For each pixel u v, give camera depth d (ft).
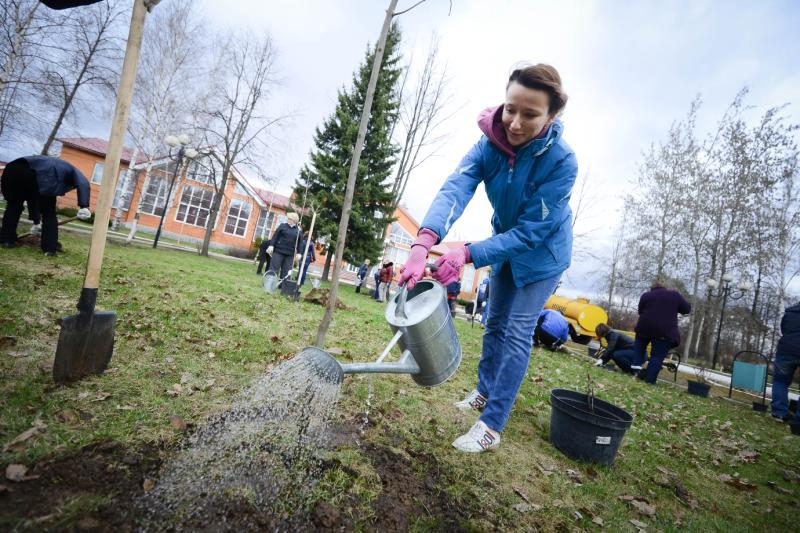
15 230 17.58
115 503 3.89
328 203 54.34
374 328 17.88
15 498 3.68
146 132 60.75
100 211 6.37
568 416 7.88
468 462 6.57
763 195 60.90
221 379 7.59
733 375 25.17
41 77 50.93
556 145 6.72
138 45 6.19
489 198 8.00
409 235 108.58
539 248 7.28
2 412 4.96
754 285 65.16
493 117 6.91
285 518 4.18
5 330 7.64
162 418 5.67
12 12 42.68
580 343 44.75
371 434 6.64
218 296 16.56
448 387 10.80
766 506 7.49
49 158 16.70
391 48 56.18
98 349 6.59
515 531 5.04
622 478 7.45
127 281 15.17
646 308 22.61
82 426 5.04
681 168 66.69
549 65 6.01
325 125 56.75
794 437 14.25
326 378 4.64
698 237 65.10
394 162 56.44
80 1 6.51
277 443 5.41
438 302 5.74
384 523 4.52
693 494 7.45
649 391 18.89
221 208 88.17
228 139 57.72
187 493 4.24
